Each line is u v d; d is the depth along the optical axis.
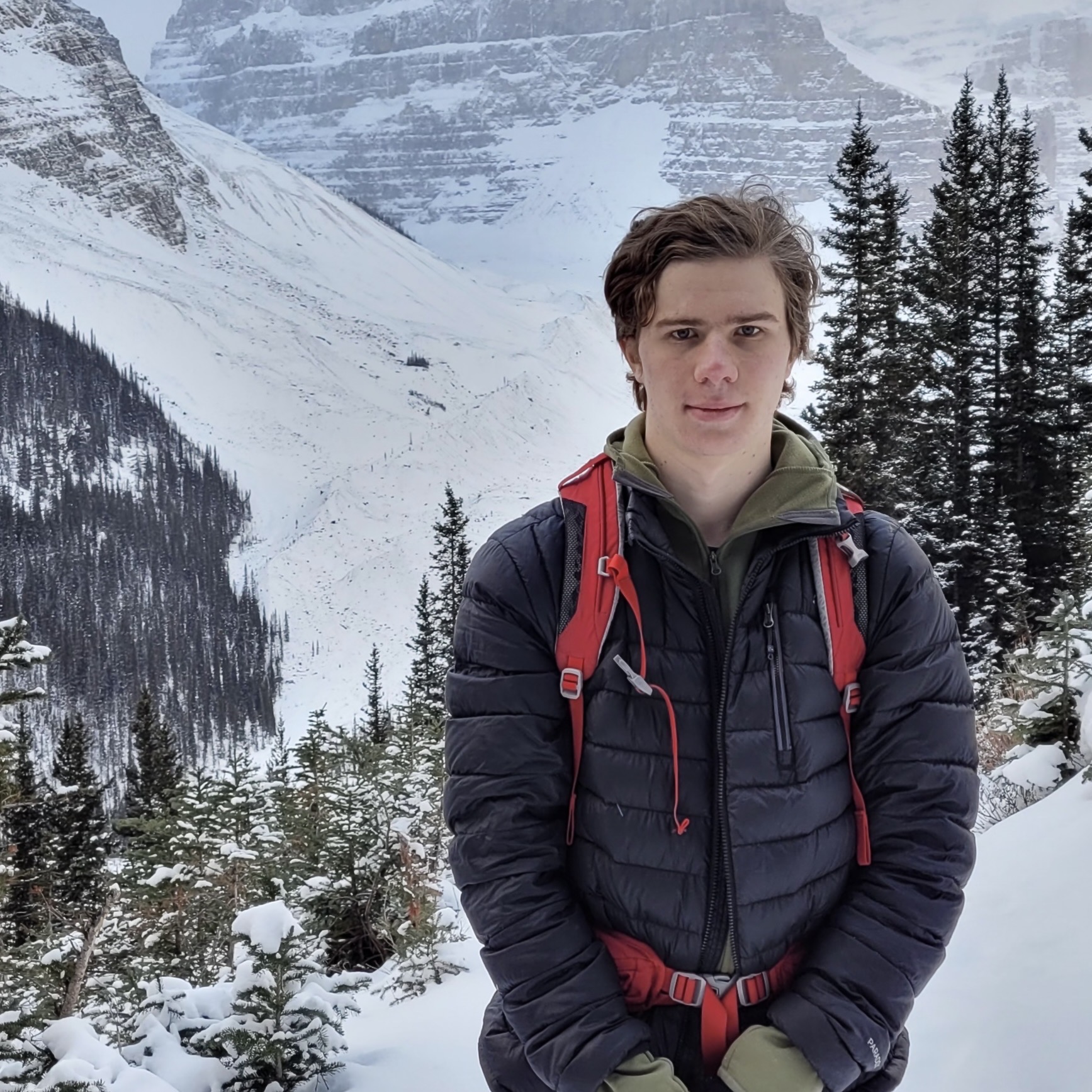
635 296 1.97
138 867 11.68
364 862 10.34
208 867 10.96
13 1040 4.74
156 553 169.38
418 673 37.12
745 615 1.94
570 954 1.90
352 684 123.81
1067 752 7.23
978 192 24.75
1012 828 6.00
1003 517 22.16
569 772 2.01
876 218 21.70
